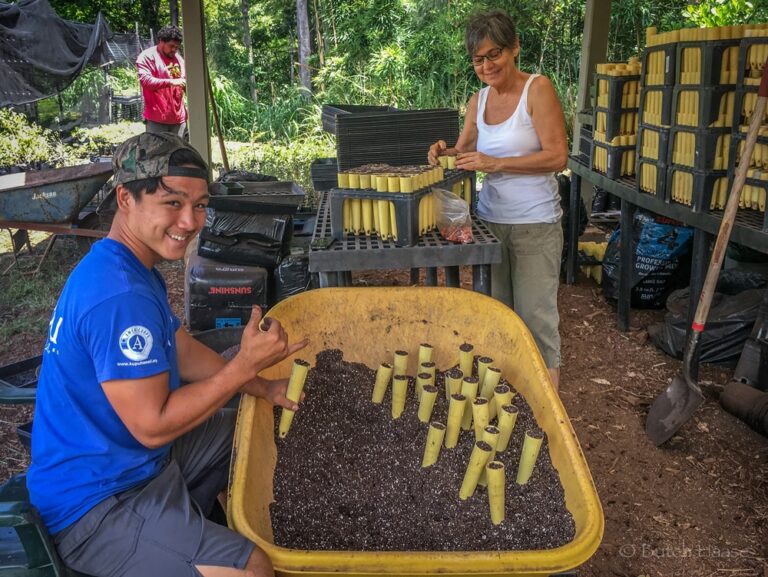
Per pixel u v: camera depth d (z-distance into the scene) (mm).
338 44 16266
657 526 2779
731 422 3484
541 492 1896
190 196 1688
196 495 2096
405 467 2107
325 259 2797
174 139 1698
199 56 5867
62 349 1649
